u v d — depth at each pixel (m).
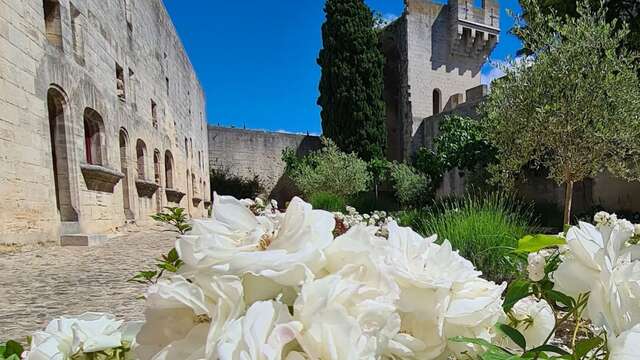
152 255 6.43
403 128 24.56
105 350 0.62
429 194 17.34
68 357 0.61
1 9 6.22
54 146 8.26
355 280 0.51
